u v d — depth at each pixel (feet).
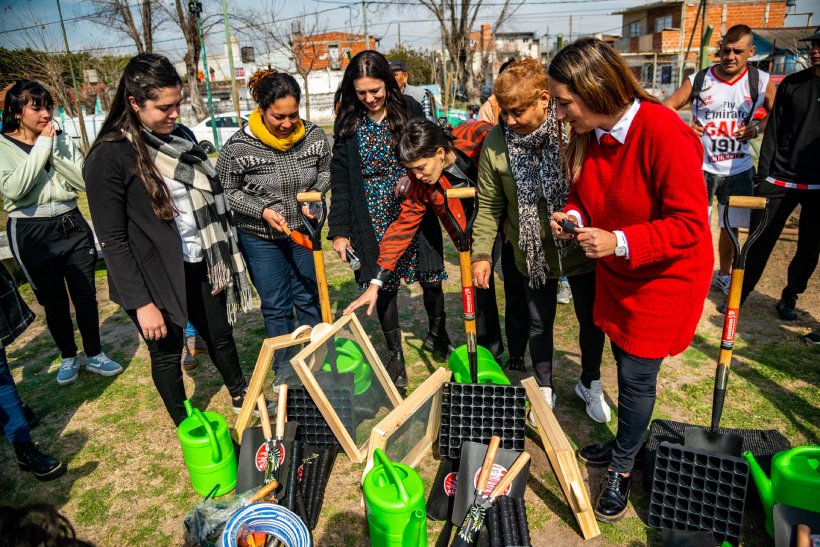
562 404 10.11
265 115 9.39
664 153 5.96
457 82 92.38
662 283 6.54
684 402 9.91
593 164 6.69
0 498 8.64
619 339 7.02
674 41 108.06
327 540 7.44
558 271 8.64
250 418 9.07
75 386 11.84
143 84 7.42
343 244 9.84
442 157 8.52
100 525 8.00
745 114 13.12
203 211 8.74
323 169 10.68
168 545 7.59
